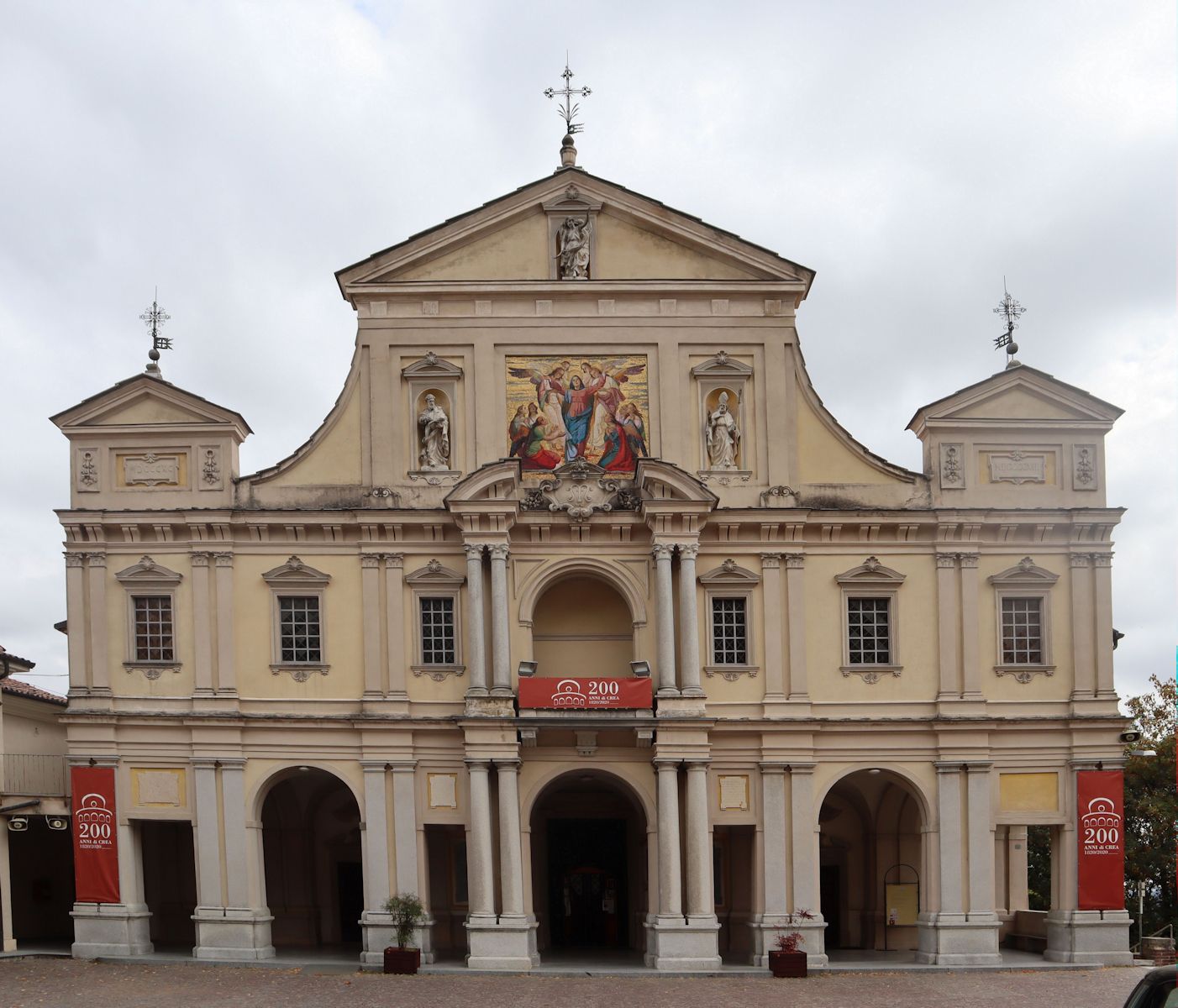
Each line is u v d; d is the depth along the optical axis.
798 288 43.78
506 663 41.31
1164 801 56.91
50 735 50.22
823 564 43.44
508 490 41.47
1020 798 42.66
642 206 44.03
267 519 42.59
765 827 41.91
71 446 43.25
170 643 42.88
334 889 47.94
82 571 42.97
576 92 45.41
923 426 43.78
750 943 45.09
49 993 34.94
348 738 42.16
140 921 42.06
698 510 41.47
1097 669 43.12
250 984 36.66
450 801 42.00
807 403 44.03
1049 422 43.78
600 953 44.91
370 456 43.28
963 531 43.31
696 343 43.84
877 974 39.88
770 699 42.38
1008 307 45.53
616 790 47.78
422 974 39.03
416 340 43.69
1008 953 44.25
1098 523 43.47
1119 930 41.81
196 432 43.09
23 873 48.44
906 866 47.34
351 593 42.88
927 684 42.97
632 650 44.38
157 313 44.94
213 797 41.78
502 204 43.88
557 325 43.81
